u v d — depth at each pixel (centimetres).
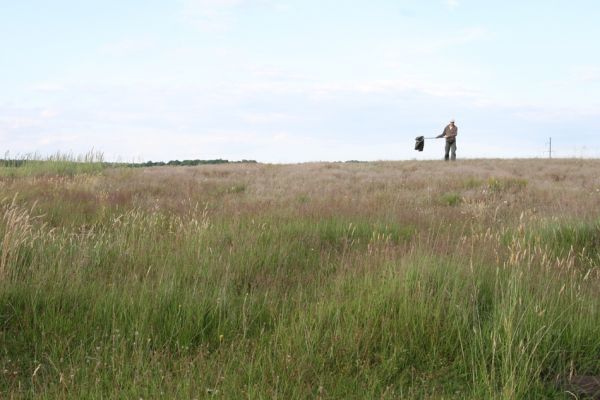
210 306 518
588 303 513
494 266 623
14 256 599
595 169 2269
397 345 447
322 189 1602
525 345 435
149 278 596
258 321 510
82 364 411
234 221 914
